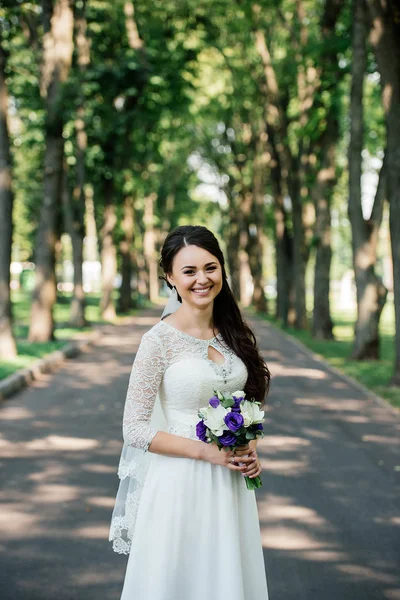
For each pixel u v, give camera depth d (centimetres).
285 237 3005
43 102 2061
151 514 310
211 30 2609
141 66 2514
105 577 465
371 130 2450
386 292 1764
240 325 328
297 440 878
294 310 2955
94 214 3816
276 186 2997
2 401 1138
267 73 2548
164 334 312
